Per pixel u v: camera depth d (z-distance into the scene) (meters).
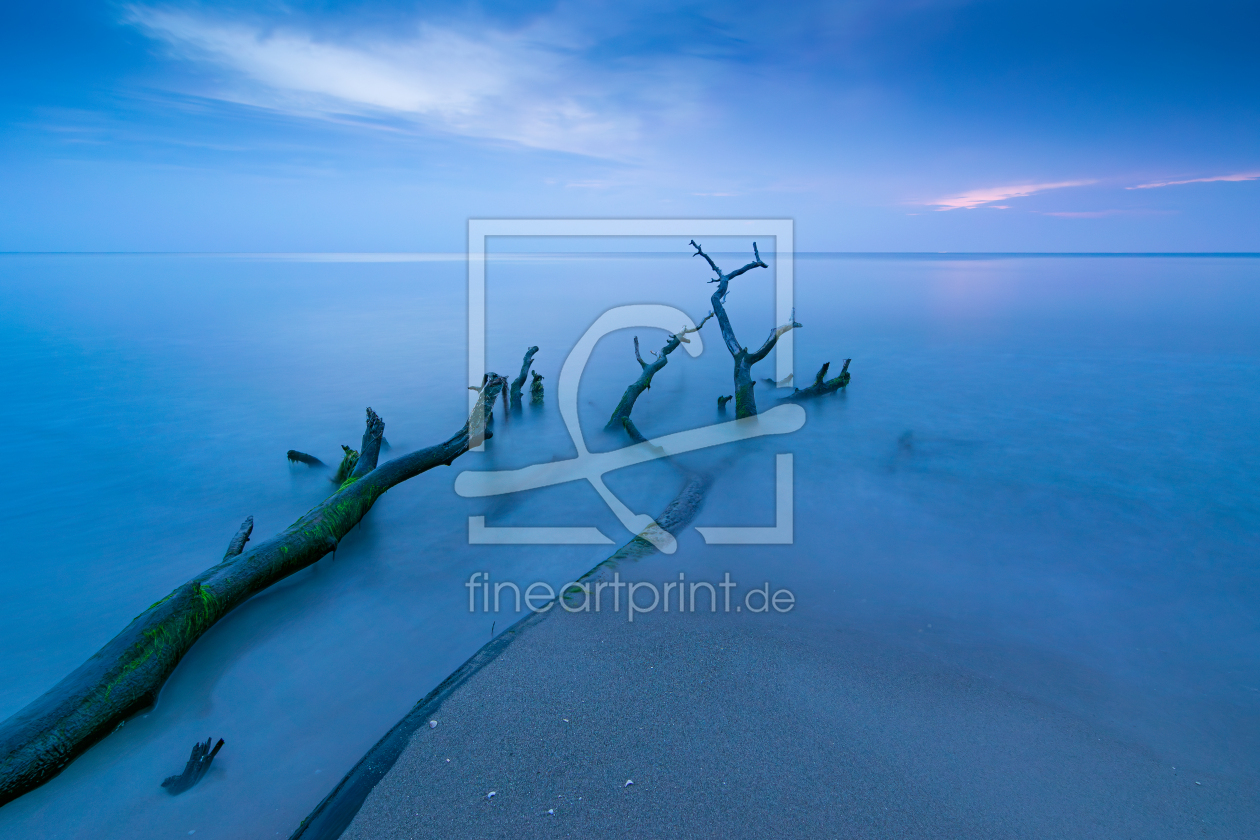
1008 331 27.36
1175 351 21.98
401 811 3.70
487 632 5.92
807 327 29.16
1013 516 8.45
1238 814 3.73
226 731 4.66
